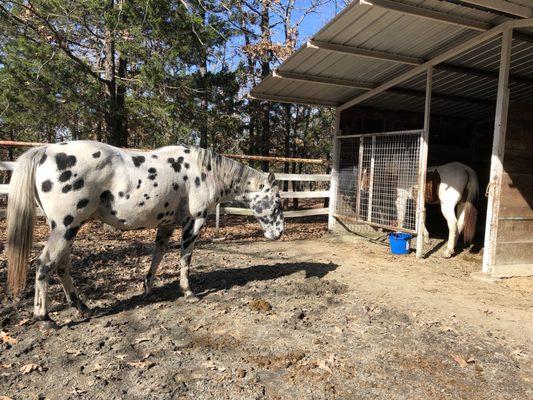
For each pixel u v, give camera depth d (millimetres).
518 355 3172
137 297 4148
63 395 2449
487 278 5172
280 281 4871
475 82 7418
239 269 5383
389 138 7520
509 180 5309
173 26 7758
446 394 2609
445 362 3016
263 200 4562
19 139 11625
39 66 7355
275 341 3254
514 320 3896
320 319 3738
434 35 5398
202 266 5445
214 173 4086
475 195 6352
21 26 7469
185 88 8406
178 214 3910
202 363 2871
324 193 8664
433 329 3607
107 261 5379
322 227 9453
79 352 2938
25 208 3078
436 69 6574
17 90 7574
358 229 8516
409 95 8094
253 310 3875
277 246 7062
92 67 9250
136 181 3477
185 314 3736
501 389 2688
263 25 12617
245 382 2643
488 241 5312
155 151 3787
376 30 5242
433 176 6801
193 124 8852
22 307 3729
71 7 7348
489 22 5066
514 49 5887
